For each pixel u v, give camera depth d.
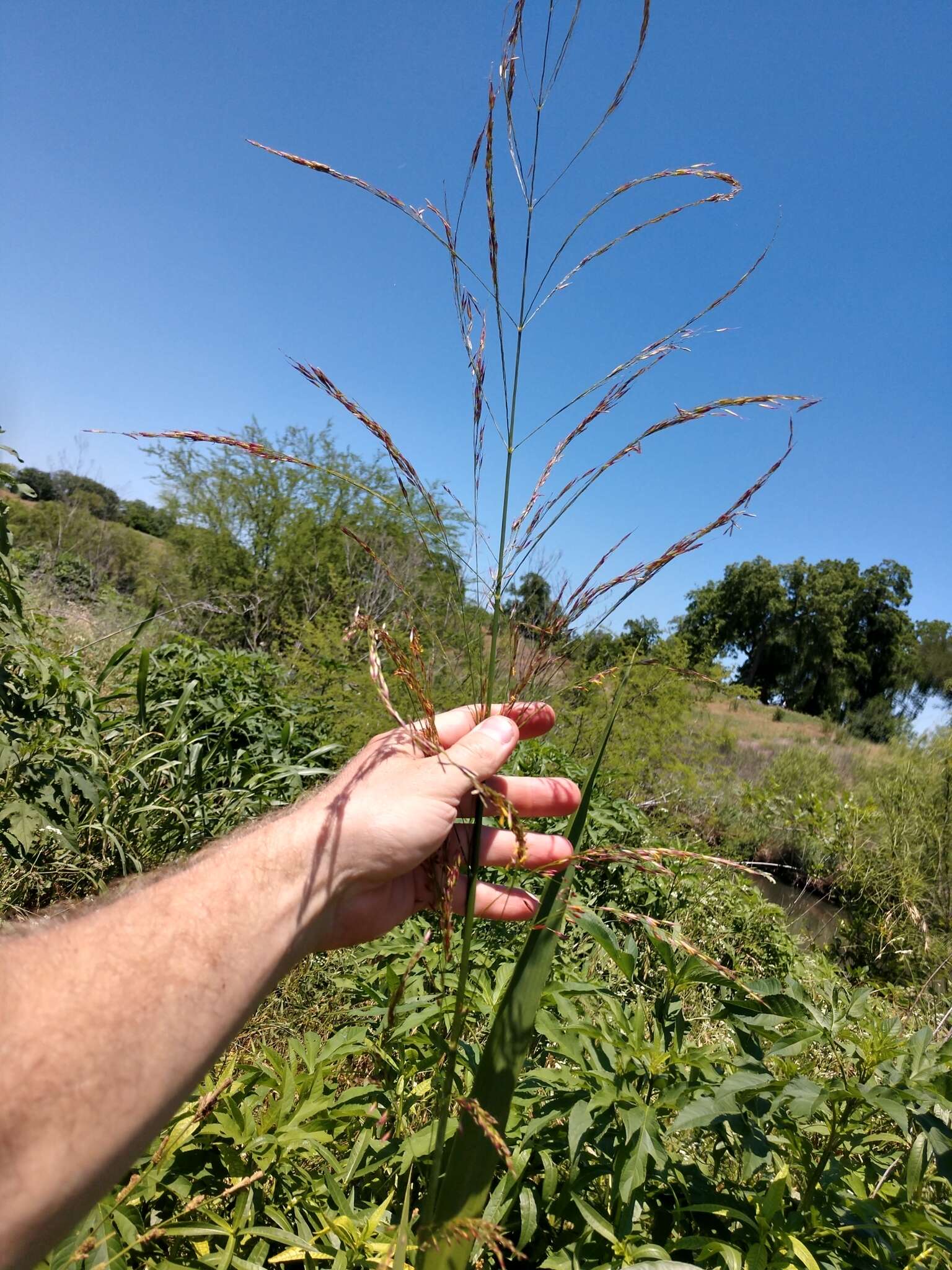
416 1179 1.54
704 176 1.13
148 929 0.82
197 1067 0.78
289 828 0.98
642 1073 1.46
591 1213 1.26
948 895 6.20
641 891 4.27
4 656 3.22
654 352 1.09
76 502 17.45
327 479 12.80
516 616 1.33
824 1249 1.23
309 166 1.08
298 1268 1.38
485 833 1.20
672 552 1.05
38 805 2.95
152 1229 1.16
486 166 1.13
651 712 7.50
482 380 1.16
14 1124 0.64
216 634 12.45
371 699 5.76
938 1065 1.31
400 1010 1.75
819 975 4.24
